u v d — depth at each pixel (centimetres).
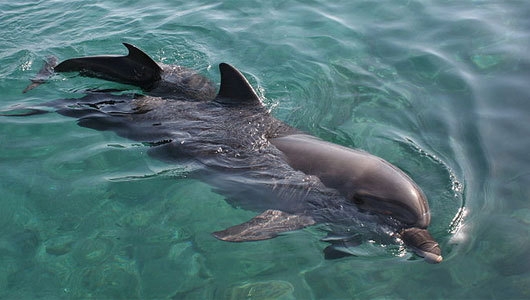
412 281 508
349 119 608
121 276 512
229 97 603
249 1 752
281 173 556
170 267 516
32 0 764
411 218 526
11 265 515
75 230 533
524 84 633
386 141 588
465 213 538
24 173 564
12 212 541
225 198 553
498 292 502
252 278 512
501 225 531
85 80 636
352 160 548
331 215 538
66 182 559
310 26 713
